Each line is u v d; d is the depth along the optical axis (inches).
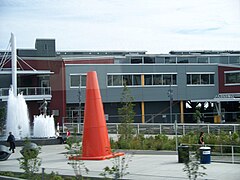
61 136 1488.7
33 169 647.1
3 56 2329.0
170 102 2317.9
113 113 2456.9
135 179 645.9
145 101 2506.2
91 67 2405.3
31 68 2331.4
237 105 2524.6
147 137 1262.3
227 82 2571.4
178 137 1184.8
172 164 842.8
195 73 2583.7
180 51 3159.5
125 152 1068.5
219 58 2861.7
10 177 661.9
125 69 2475.4
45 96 2247.8
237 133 1096.8
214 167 780.0
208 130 1258.6
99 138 935.0
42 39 2682.1
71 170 736.3
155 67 2529.5
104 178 595.2
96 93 953.5
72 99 2359.7
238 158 887.1
